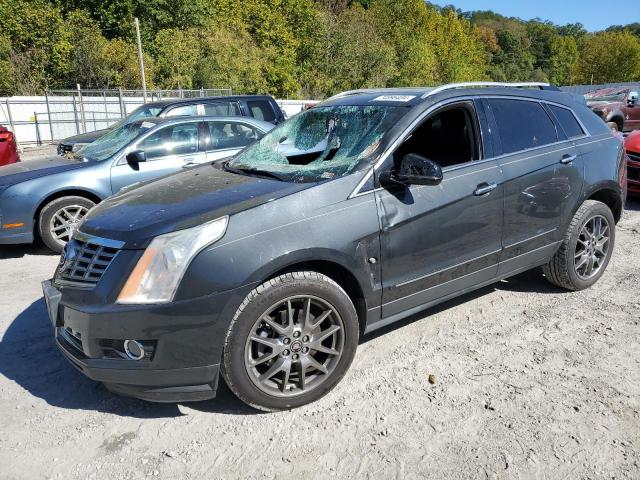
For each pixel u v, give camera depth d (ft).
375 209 10.98
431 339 13.20
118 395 11.27
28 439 9.93
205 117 24.73
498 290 16.10
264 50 141.18
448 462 8.99
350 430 9.89
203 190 11.34
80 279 10.05
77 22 106.63
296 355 10.43
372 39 163.43
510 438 9.52
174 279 9.34
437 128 13.25
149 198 11.41
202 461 9.23
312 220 10.31
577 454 9.07
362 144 11.85
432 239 11.82
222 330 9.59
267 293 9.84
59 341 10.52
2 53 96.07
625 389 10.87
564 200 14.37
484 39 452.76
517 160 13.33
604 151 15.48
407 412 10.36
